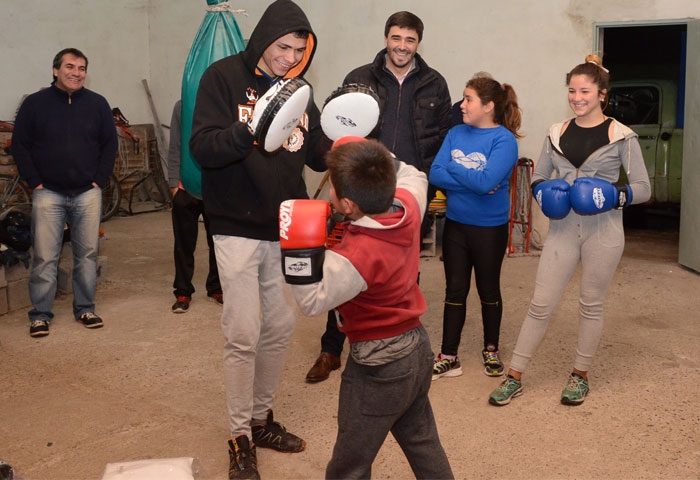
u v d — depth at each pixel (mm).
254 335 2713
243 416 2793
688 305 5020
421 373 2023
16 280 5000
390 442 3086
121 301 5230
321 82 7770
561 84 6652
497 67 6879
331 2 7562
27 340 4383
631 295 5270
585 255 3307
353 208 1854
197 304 5141
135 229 8078
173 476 2711
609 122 3305
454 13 6965
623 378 3730
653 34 8969
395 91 3727
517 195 6707
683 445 3018
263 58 2688
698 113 5746
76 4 9102
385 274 1890
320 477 2820
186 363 4020
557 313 4855
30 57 8680
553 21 6598
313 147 2895
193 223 4941
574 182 3176
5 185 7895
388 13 7293
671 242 7234
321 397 3562
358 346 1993
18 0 8492
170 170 4875
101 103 4512
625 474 2801
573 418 3289
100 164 4574
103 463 2928
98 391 3643
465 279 3707
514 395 3504
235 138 2328
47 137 4328
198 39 3352
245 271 2682
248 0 8438
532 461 2912
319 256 1784
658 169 7934
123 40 9664
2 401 3512
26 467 2895
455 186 3516
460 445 3053
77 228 4574
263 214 2676
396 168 2146
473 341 4359
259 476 2770
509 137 3473
